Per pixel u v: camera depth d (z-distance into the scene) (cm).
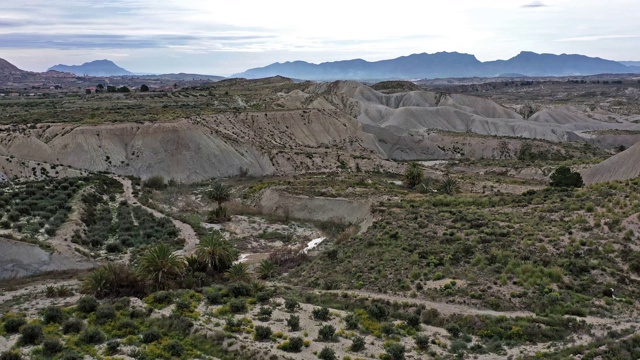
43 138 9500
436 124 18925
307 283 3975
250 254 5581
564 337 2656
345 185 8544
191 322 2903
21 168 7706
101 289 3653
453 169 12288
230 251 4588
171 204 7806
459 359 2473
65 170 8125
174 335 2769
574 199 5069
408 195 7381
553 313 2912
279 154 11456
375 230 4841
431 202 6059
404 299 3300
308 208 7294
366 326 2914
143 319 2995
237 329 2848
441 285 3400
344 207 7012
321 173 10762
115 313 3050
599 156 13638
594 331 2675
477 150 15000
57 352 2519
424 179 9206
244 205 7906
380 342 2716
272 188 8256
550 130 18100
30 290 3788
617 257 3538
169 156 9975
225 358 2539
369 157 11988
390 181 9938
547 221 4425
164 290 3653
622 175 7606
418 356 2531
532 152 14300
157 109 13175
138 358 2481
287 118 13575
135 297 3559
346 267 4075
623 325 2731
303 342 2658
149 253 4016
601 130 18825
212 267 4391
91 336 2681
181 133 10388
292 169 11156
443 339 2745
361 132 14538
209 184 9550
